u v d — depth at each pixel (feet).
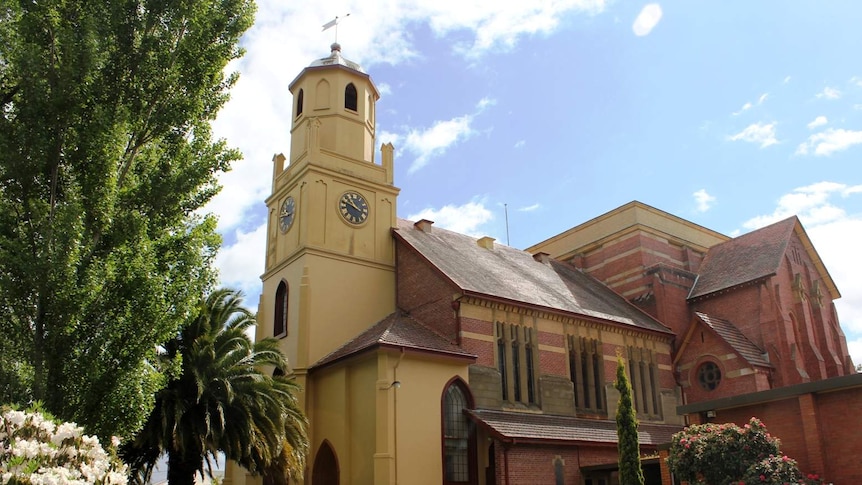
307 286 110.63
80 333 53.78
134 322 55.83
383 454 90.07
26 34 55.88
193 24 64.34
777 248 146.30
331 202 118.21
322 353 108.68
